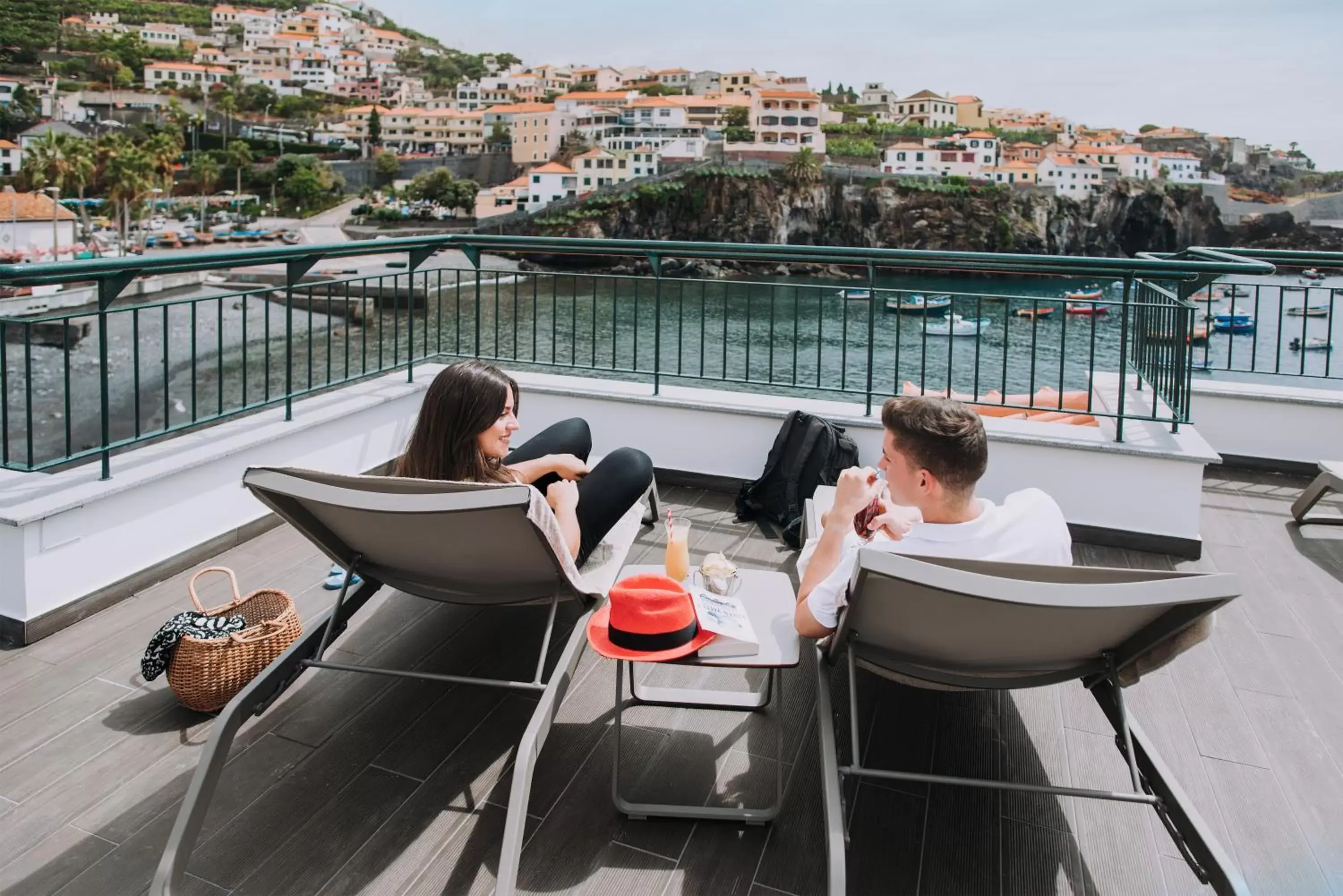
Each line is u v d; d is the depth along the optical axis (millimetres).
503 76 153500
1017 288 46500
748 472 4020
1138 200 97500
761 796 1949
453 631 2717
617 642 1776
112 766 2021
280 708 2275
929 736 2199
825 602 1733
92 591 2754
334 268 48781
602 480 2402
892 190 85938
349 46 159375
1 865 1700
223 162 106125
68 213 73000
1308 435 4402
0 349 2639
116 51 127375
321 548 1990
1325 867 1735
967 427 1746
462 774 2012
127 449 3131
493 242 4309
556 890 1656
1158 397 4152
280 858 1727
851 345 25609
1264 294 32531
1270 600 3014
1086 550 3494
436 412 2109
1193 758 2113
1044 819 1896
